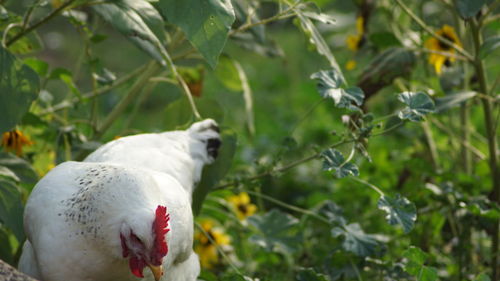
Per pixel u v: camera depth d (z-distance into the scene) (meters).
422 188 5.72
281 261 6.28
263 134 10.16
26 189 5.06
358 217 6.52
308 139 9.66
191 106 5.82
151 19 4.50
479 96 5.57
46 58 14.36
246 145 9.64
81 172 4.09
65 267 3.90
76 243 3.84
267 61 15.05
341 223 5.32
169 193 4.25
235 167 8.12
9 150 5.24
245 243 6.57
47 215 3.92
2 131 4.19
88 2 4.45
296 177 8.45
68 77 5.59
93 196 3.85
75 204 3.88
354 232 5.28
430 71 6.59
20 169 4.83
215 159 5.39
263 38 6.01
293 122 10.58
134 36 4.41
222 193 6.16
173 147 5.05
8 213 4.39
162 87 13.28
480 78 5.61
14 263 5.11
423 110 4.65
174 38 5.88
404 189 5.97
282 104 11.78
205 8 3.93
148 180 3.99
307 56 14.18
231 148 5.59
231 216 6.07
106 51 15.46
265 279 5.16
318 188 8.37
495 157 5.73
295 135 9.82
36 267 4.17
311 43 5.10
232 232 6.65
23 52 5.52
